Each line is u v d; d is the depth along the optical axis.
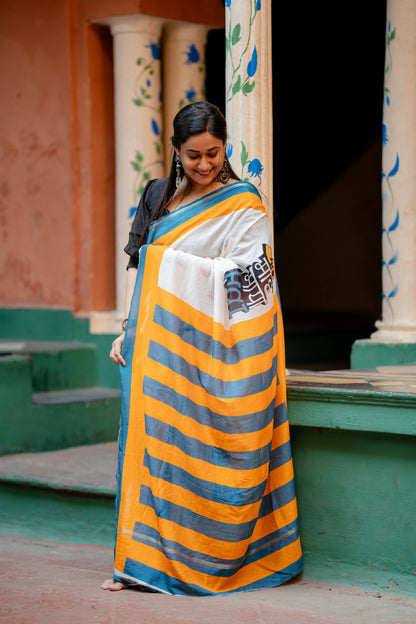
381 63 7.14
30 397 4.72
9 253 5.94
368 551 3.11
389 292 4.62
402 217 4.55
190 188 3.14
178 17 5.34
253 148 3.47
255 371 2.98
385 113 4.61
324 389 3.11
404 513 3.03
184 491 3.00
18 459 4.54
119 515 3.05
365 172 7.92
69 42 5.47
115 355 3.18
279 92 7.33
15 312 5.88
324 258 8.27
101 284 5.52
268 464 3.06
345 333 7.11
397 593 3.05
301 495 3.23
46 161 5.68
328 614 2.82
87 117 5.46
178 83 5.53
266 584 3.12
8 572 3.35
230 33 3.50
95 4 5.34
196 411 3.01
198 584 2.99
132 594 3.00
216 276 3.02
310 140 7.66
